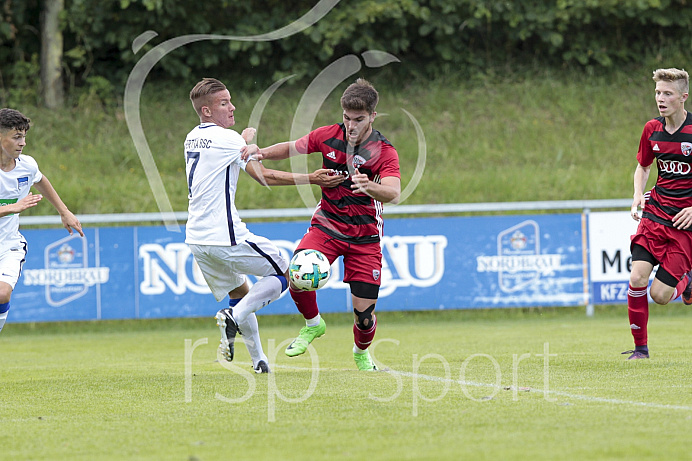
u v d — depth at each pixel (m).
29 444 11.95
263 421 13.34
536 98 61.84
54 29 61.84
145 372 21.05
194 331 37.81
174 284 36.44
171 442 11.88
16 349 30.48
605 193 48.69
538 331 32.47
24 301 35.44
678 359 21.28
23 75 62.34
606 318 38.34
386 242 37.03
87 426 13.30
